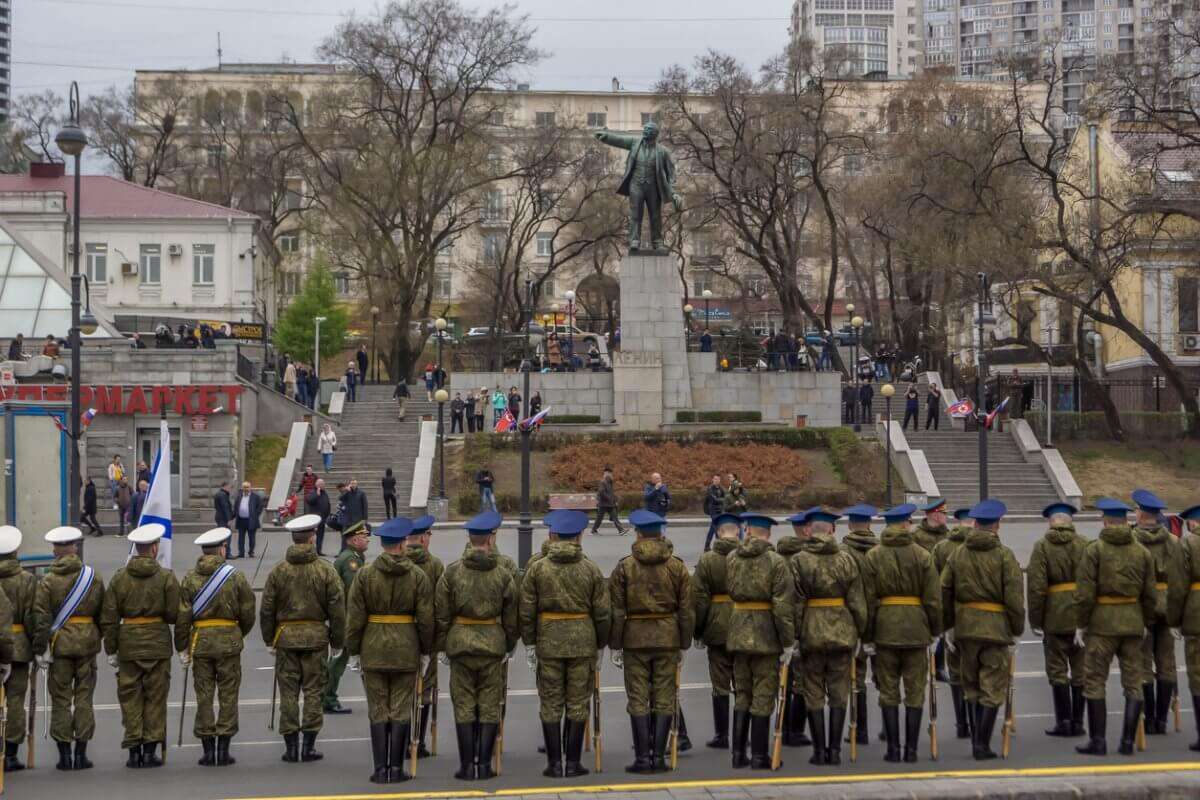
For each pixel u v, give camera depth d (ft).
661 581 42.34
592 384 172.24
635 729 42.45
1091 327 203.51
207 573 44.55
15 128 265.54
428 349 267.39
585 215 245.86
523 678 63.72
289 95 256.32
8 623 41.91
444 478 151.23
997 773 40.70
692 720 52.85
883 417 182.39
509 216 284.82
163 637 44.47
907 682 43.70
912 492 146.10
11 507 74.33
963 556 44.27
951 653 48.39
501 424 145.38
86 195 226.38
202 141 272.10
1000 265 162.09
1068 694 47.85
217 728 44.42
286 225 299.99
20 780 42.45
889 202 191.83
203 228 225.15
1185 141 189.98
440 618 41.78
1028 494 150.61
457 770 43.19
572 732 42.01
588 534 127.85
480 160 216.54
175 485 141.28
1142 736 45.11
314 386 181.16
